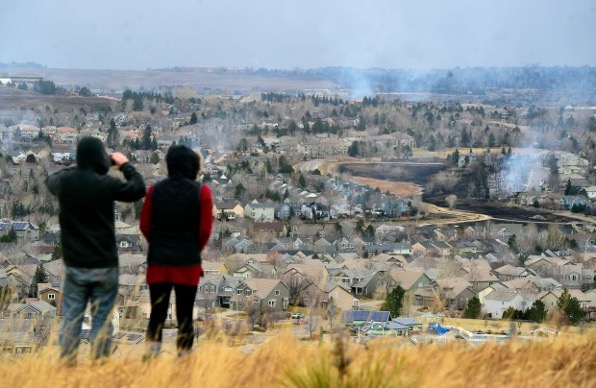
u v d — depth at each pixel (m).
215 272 100.81
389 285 91.88
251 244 135.00
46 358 12.91
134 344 14.23
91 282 13.72
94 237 13.71
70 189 13.64
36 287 76.19
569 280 113.31
